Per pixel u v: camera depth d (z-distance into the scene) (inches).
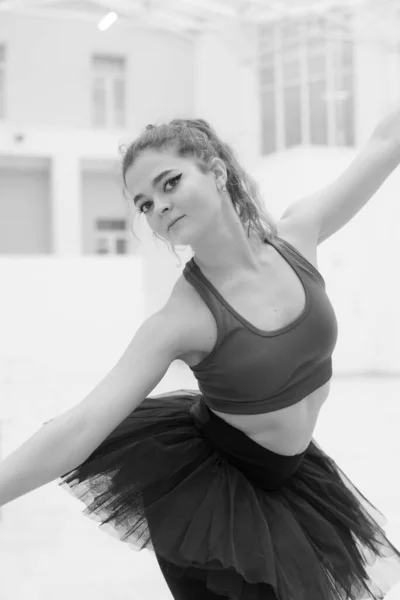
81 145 676.7
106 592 128.3
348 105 624.4
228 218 58.9
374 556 70.7
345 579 64.0
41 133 667.4
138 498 63.3
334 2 600.7
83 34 690.2
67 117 687.1
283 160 605.9
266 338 58.2
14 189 706.8
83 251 726.5
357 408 388.5
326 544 64.8
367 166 66.6
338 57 622.5
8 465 51.1
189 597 62.6
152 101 712.4
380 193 599.8
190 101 722.2
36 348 594.6
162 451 64.9
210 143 59.9
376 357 601.0
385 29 615.8
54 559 149.5
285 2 610.2
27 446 51.6
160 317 57.8
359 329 596.4
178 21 683.4
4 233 704.4
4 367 564.7
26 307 594.6
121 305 613.3
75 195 674.8
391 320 596.1
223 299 58.7
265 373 58.3
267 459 63.3
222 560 57.2
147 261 721.0
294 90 633.0
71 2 679.1
